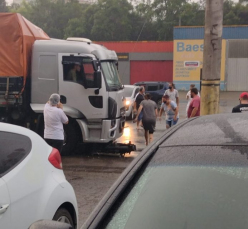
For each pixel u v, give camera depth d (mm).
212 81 9039
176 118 12008
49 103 8680
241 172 2150
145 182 2270
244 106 7855
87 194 7215
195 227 1984
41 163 4109
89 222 2131
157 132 14648
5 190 3512
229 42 41031
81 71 10234
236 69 41188
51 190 4062
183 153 2369
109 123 10289
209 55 9016
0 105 10516
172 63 45094
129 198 2215
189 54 41406
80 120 10320
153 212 2094
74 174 8680
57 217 4156
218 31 8945
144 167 2385
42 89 10469
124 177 2365
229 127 2637
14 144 3914
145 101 11453
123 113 11172
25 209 3695
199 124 2816
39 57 10445
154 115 11453
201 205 2068
